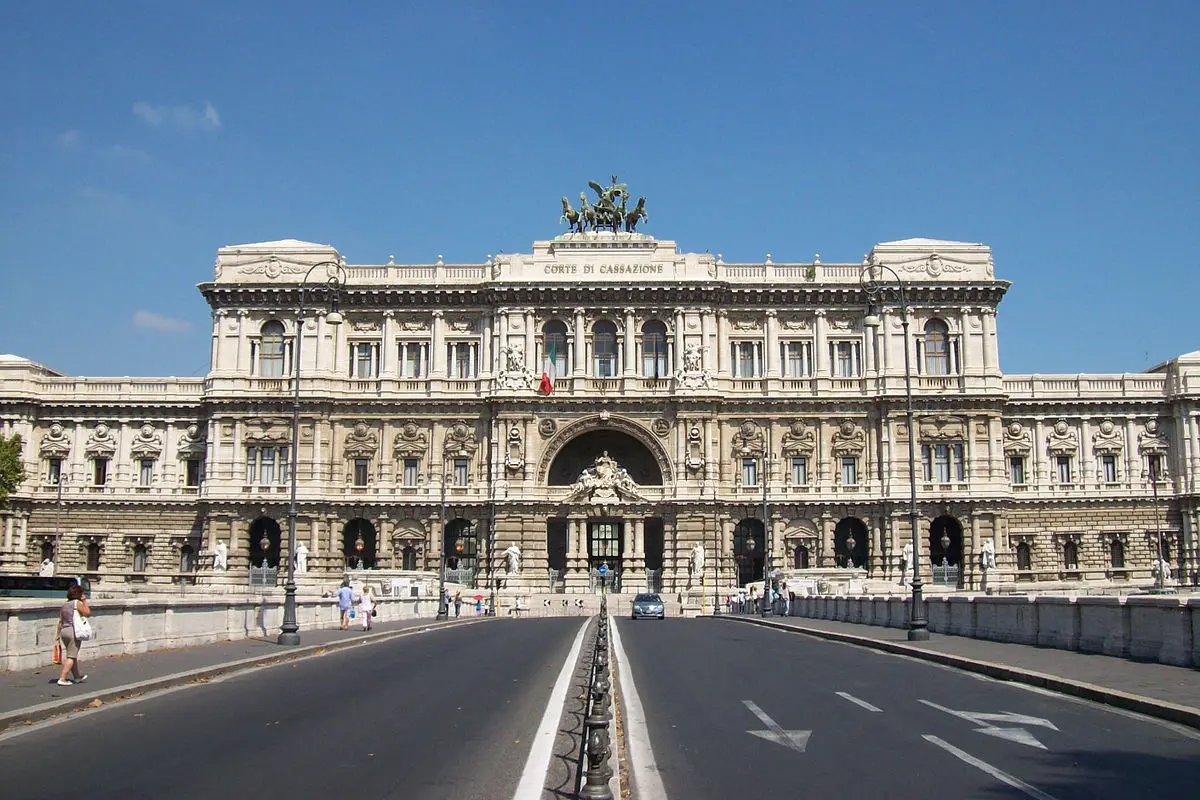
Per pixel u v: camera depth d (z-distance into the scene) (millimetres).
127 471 127688
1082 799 19969
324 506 121625
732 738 26641
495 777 22344
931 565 122250
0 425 127438
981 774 22156
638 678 39969
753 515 122500
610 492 120000
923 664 45281
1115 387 128625
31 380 128375
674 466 120562
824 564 121312
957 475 122750
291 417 122688
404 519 122000
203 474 126625
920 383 123375
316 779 22141
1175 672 35938
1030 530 126125
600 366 124500
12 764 23703
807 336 124688
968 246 125375
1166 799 19938
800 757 24188
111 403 127812
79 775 22562
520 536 119625
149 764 23672
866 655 50562
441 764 23656
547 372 123625
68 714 30844
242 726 28812
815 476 122625
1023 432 127375
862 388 123688
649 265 124625
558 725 28891
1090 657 42031
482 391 123125
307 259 125062
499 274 124562
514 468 120125
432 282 124250
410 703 33281
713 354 123750
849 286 124062
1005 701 32562
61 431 128625
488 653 51812
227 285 123625
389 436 123000
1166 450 127625
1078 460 127438
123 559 126438
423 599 102062
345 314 124938
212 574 118938
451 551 123750
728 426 123375
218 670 41469
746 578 123688
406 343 124750
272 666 45219
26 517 127188
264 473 122688
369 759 24234
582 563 119625
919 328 124562
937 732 27125
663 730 27844
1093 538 126188
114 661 44000
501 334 123000
